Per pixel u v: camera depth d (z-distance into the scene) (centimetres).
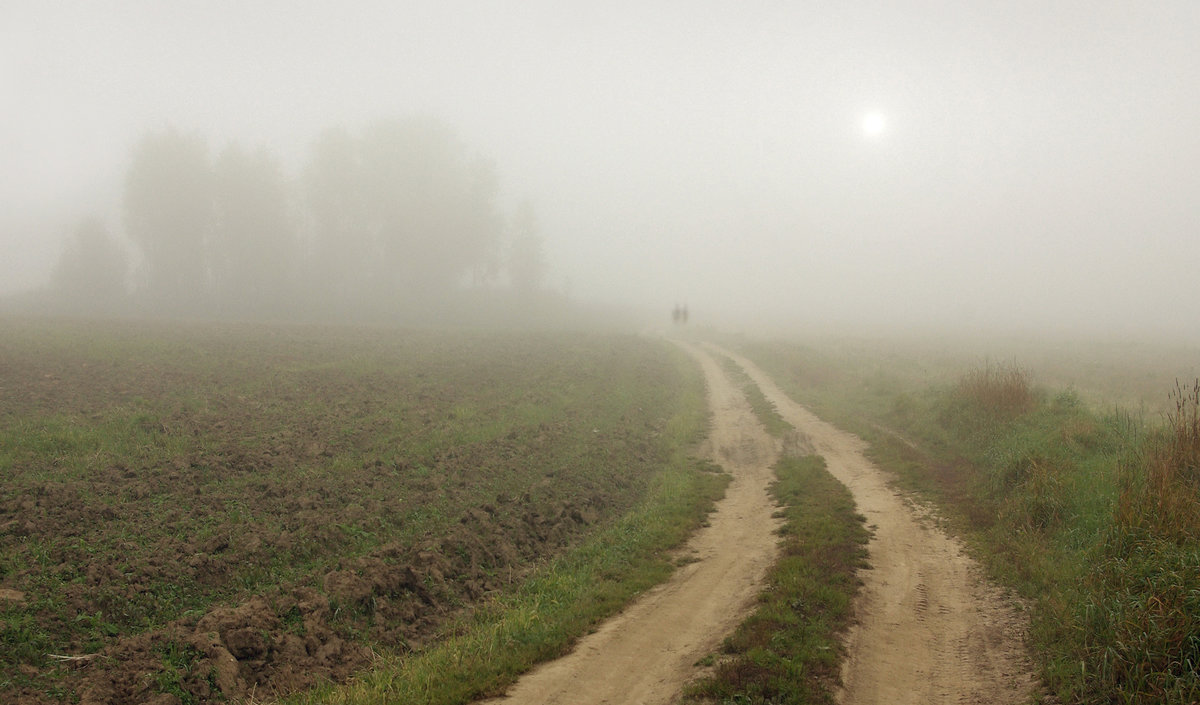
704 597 1016
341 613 946
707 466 1888
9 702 659
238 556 1039
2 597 816
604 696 740
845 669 768
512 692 757
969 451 1753
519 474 1664
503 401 2472
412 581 1054
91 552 970
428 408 2214
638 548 1248
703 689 717
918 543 1204
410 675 784
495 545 1251
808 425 2338
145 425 1609
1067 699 671
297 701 743
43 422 1541
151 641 795
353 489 1396
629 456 1972
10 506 1055
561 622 936
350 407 2094
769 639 826
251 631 835
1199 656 652
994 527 1240
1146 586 769
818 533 1246
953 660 792
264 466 1451
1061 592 891
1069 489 1203
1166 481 940
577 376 3241
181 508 1175
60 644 770
